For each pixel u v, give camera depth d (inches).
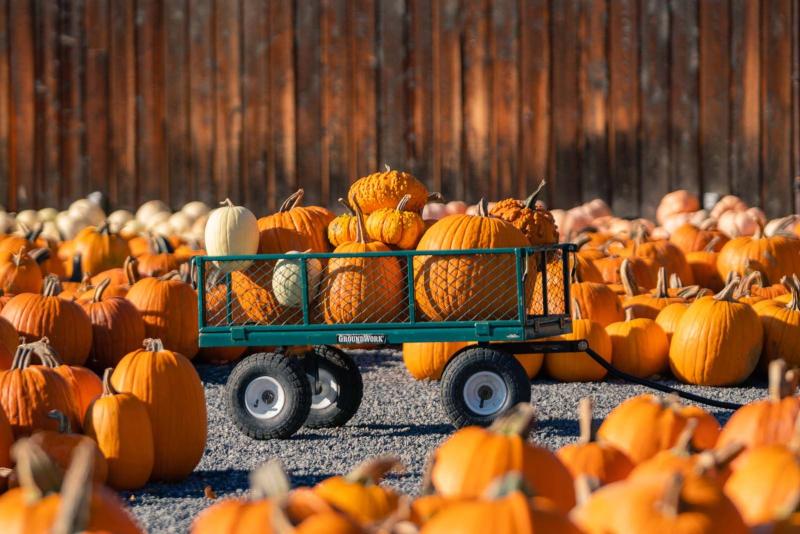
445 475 131.2
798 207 711.7
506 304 304.7
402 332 306.0
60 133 742.5
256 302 317.4
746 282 420.8
